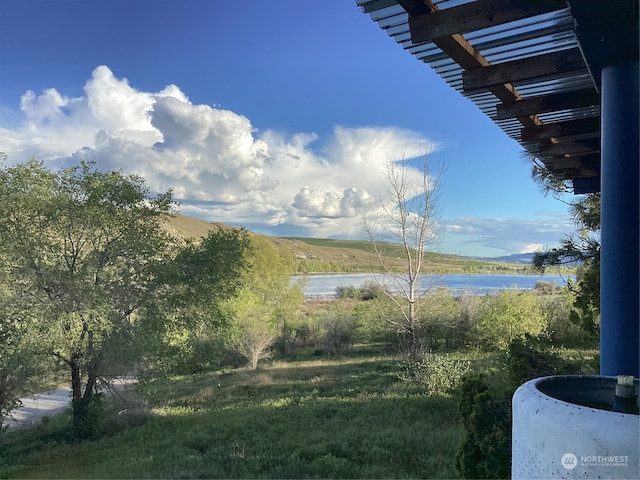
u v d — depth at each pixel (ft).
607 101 8.09
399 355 78.95
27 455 43.98
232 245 56.29
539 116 13.05
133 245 51.08
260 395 58.29
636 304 8.03
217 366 98.78
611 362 8.19
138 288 52.37
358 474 26.99
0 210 48.88
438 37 8.30
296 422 41.52
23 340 43.93
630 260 8.02
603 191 8.32
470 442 19.65
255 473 28.40
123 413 51.60
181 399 62.03
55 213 50.21
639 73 7.66
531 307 78.07
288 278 112.78
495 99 12.15
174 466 31.48
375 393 51.21
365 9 8.63
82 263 50.75
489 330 79.25
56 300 47.78
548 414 4.07
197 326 56.39
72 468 36.14
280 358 102.78
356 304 104.27
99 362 50.29
